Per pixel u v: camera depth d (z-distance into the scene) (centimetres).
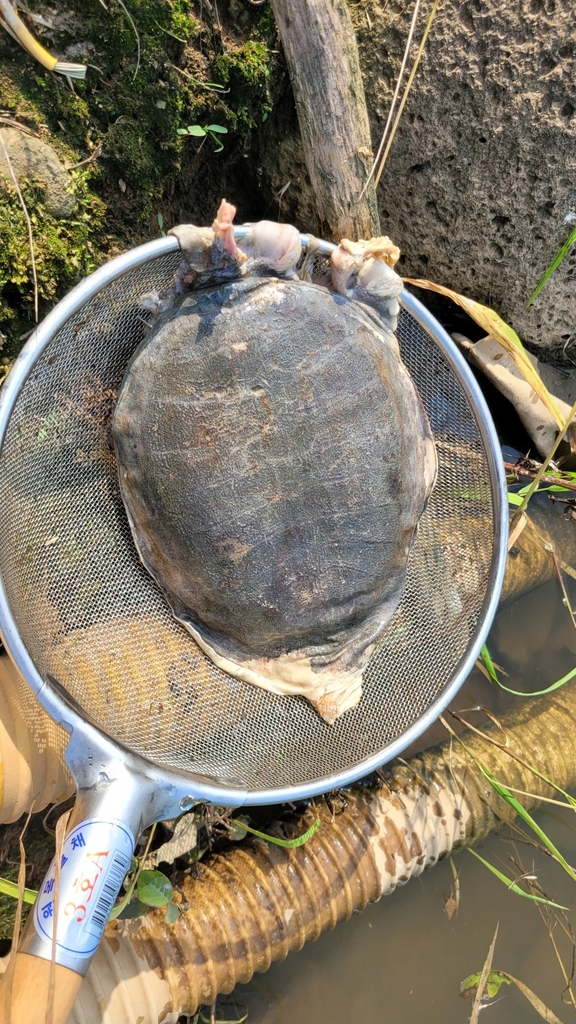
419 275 42
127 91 32
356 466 29
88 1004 34
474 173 36
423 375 32
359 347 29
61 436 29
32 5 29
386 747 31
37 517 28
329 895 41
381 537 31
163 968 37
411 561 35
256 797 29
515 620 49
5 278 31
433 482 33
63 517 30
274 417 28
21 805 32
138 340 29
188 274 27
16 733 32
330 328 28
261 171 40
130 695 30
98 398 29
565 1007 44
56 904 24
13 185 30
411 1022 43
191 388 27
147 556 31
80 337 27
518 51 33
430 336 31
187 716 32
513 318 42
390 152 37
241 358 27
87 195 33
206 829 43
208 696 32
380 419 29
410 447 31
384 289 28
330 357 28
